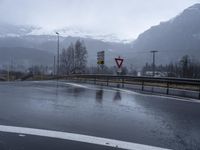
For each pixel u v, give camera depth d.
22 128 7.34
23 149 5.64
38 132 6.97
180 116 9.55
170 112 10.34
